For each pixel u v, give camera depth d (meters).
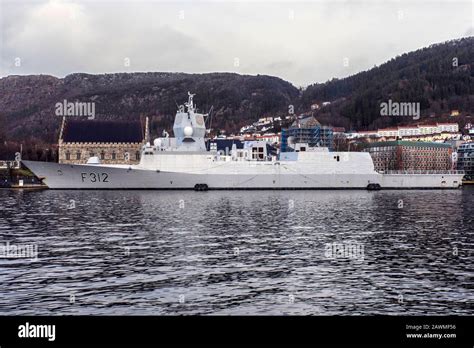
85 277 32.19
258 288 29.97
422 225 56.66
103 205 77.62
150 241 44.72
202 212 68.12
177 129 122.69
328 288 30.05
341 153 128.25
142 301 27.56
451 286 30.48
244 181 121.19
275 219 61.12
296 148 130.88
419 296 28.59
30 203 81.19
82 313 25.84
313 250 41.06
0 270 33.97
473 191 128.25
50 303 27.23
